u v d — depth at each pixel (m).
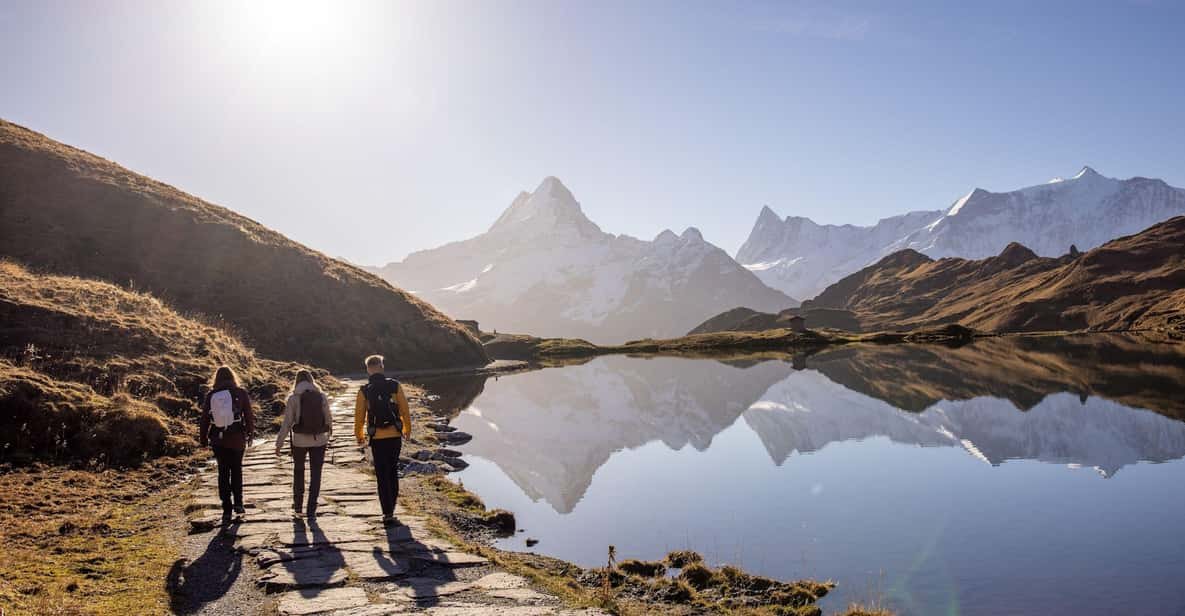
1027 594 9.79
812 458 21.55
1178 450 20.91
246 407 11.94
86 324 23.58
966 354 71.75
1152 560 11.20
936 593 9.89
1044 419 27.48
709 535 13.16
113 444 16.34
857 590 10.02
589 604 8.38
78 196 52.62
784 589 9.85
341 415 27.11
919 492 16.50
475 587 8.66
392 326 60.91
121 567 9.04
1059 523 13.53
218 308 49.22
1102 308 136.12
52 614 6.84
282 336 49.72
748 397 40.38
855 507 15.20
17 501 12.11
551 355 99.75
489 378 56.62
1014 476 18.06
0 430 15.26
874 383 44.81
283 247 60.62
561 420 32.78
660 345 110.88
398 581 8.80
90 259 46.88
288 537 10.73
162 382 21.95
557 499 16.39
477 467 20.42
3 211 47.47
